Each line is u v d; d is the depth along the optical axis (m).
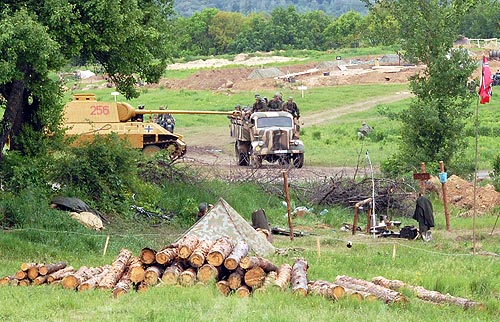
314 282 34.09
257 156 94.81
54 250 46.88
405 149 89.38
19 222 50.88
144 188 63.69
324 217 68.31
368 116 157.00
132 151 63.31
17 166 57.03
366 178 73.75
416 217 57.34
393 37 94.50
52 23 53.56
